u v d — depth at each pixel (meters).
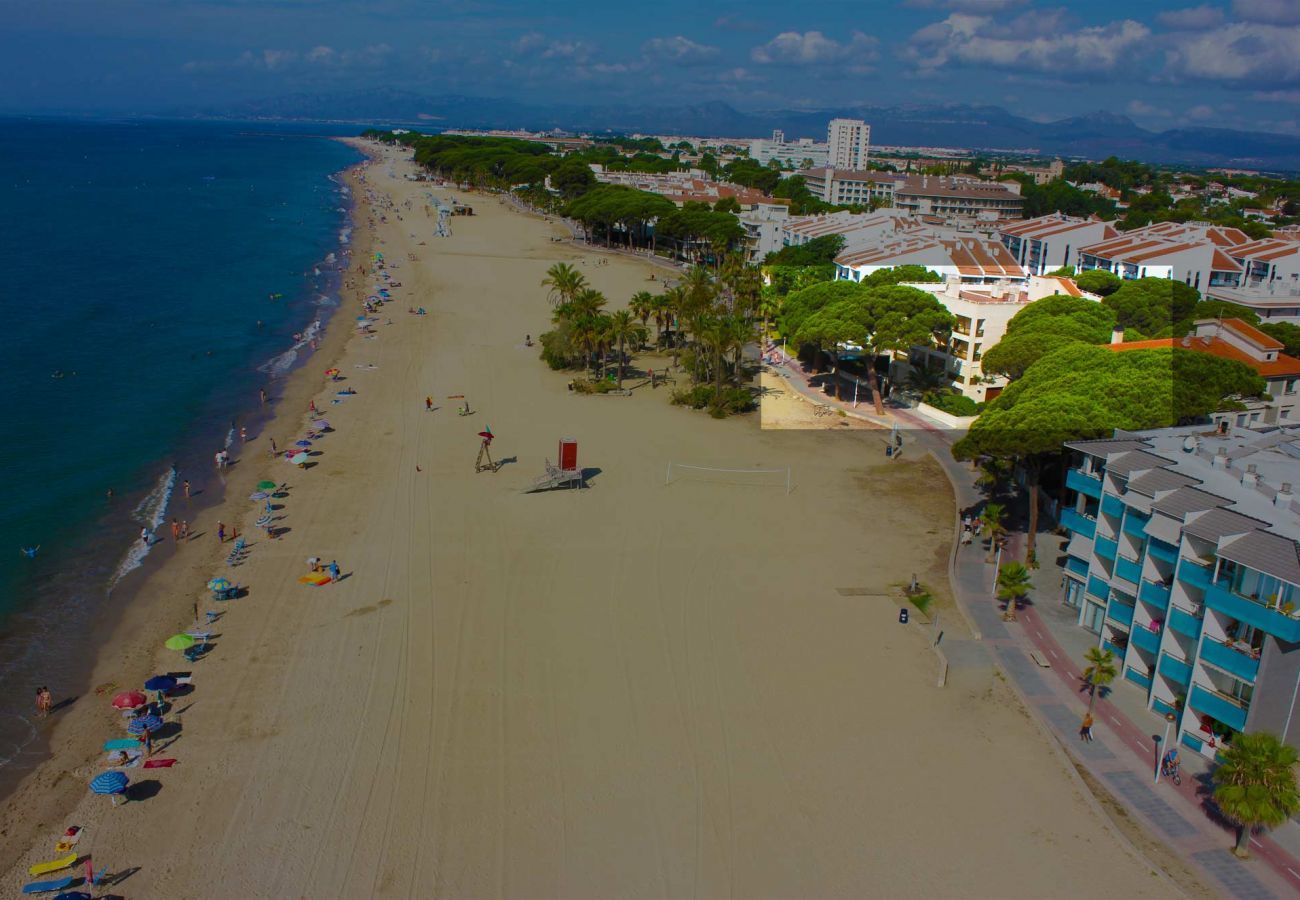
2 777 43.12
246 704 48.16
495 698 48.69
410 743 45.09
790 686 50.38
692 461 85.25
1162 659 47.28
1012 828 40.22
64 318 135.12
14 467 80.81
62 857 37.88
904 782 43.06
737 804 41.44
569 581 61.56
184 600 58.81
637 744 45.28
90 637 54.94
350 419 95.25
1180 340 81.75
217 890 36.47
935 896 36.59
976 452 66.12
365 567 63.12
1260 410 74.31
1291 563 39.34
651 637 54.91
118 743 44.56
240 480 79.00
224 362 116.69
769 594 60.59
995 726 47.28
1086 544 57.88
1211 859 38.38
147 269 177.12
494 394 105.06
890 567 64.94
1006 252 132.62
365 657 52.34
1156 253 128.50
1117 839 39.50
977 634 55.78
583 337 107.19
